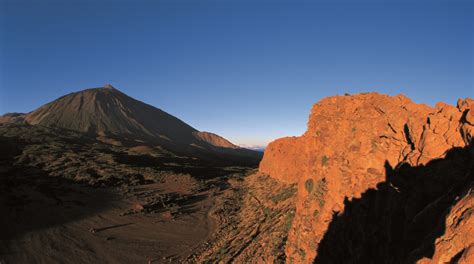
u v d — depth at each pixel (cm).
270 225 3947
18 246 5331
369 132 2206
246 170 16062
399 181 1762
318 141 2791
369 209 1892
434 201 1373
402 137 1992
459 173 1410
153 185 11125
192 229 6556
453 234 1035
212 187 11244
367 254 1702
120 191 9756
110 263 4941
